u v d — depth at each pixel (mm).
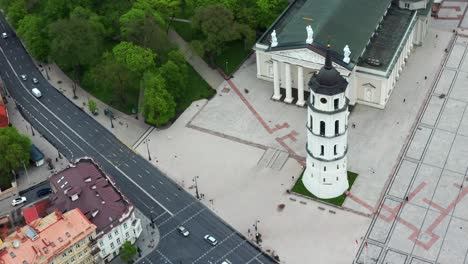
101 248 199625
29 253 184125
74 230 190875
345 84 189500
